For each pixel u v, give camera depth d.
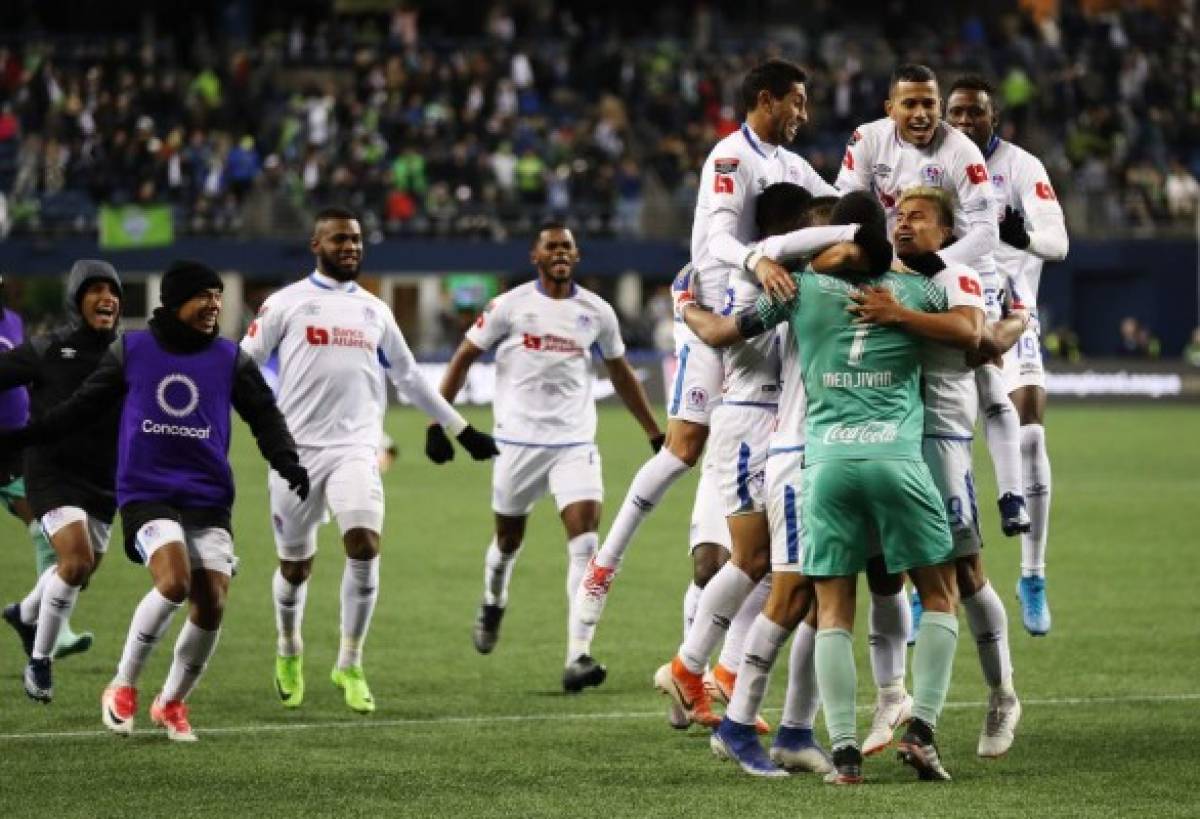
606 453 37.03
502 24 63.97
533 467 16.33
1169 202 57.94
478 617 16.84
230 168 53.34
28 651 15.38
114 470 14.12
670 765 12.11
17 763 12.20
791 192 12.70
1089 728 13.22
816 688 11.86
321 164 53.81
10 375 13.98
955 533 11.92
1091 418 46.75
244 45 61.38
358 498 14.30
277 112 58.09
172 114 56.81
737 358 12.69
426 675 15.79
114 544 24.03
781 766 11.85
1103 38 66.12
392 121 56.47
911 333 11.31
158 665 16.08
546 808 10.84
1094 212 57.47
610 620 18.72
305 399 14.58
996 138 15.12
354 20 66.69
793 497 11.70
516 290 16.61
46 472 14.02
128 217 51.75
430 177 54.91
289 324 14.64
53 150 52.69
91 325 14.09
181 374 12.85
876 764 12.16
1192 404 51.44
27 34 60.00
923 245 11.52
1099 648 16.77
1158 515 27.58
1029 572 15.42
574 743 12.88
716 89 60.12
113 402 12.88
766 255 11.66
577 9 68.69
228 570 12.94
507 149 55.25
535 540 25.16
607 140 57.25
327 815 10.70
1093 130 59.91
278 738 13.10
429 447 15.29
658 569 22.34
